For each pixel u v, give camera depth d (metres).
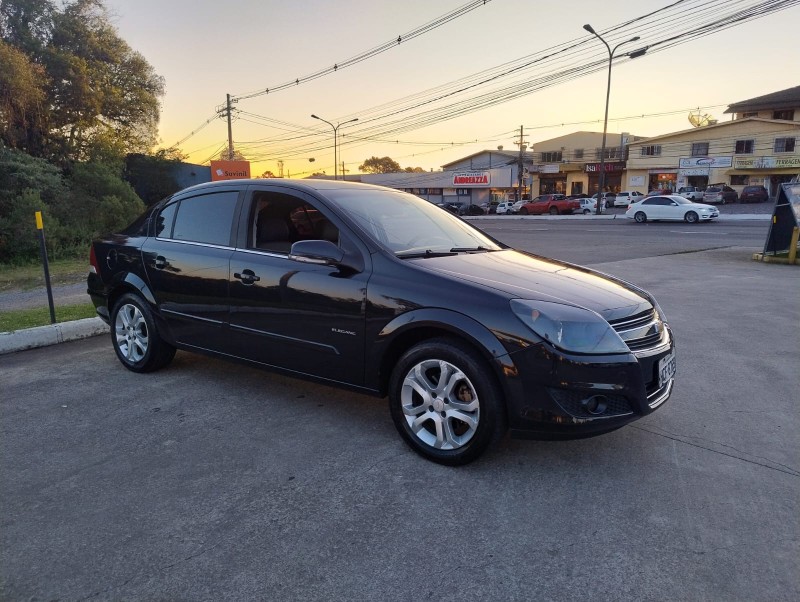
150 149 29.25
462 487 3.12
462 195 70.50
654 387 3.29
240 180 4.57
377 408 4.25
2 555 2.55
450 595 2.30
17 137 21.62
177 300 4.64
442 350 3.26
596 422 3.03
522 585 2.36
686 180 54.34
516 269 3.74
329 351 3.76
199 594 2.31
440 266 3.58
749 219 31.36
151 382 4.82
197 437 3.76
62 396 4.49
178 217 4.85
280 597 2.29
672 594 2.30
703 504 2.95
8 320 6.81
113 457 3.48
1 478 3.23
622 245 17.89
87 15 24.98
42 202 17.08
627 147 59.06
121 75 26.42
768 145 49.50
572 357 2.98
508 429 3.24
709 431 3.84
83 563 2.50
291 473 3.28
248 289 4.13
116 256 5.12
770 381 4.83
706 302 8.23
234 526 2.77
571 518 2.83
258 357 4.20
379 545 2.62
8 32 22.27
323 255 3.63
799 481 3.18
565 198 49.62
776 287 9.56
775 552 2.55
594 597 2.29
